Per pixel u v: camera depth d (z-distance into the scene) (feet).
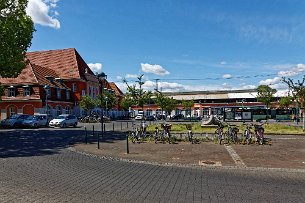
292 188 30.12
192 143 69.05
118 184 30.94
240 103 319.27
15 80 182.91
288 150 57.72
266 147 62.03
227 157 49.96
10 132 105.09
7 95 180.24
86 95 213.46
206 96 336.90
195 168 41.34
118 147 62.80
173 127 113.19
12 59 95.66
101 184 30.73
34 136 89.25
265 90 237.45
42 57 241.76
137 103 137.49
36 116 138.62
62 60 235.81
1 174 34.47
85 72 236.22
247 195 27.25
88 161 45.47
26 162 43.16
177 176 35.65
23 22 98.32
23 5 99.66
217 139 73.51
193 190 28.89
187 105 278.87
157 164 44.24
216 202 25.05
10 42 93.81
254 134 76.74
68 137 86.38
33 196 25.72
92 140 77.77
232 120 215.31
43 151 55.93
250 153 54.13
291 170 39.88
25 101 178.19
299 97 104.37
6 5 96.37
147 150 58.03
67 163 43.14
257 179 34.45
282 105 241.76
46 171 36.78
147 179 33.65
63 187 29.09
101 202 24.53
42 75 197.98
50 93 191.52
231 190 29.04
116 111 287.69
